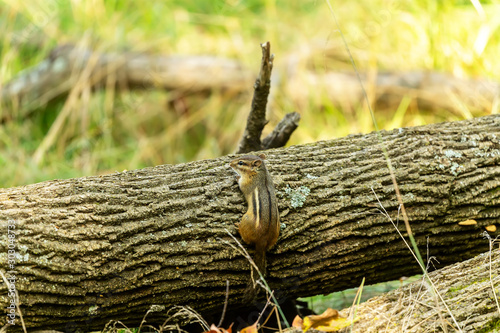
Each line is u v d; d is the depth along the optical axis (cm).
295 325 646
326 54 1716
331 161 828
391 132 893
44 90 1658
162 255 689
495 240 805
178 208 722
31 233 643
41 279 636
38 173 1491
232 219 736
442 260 845
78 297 655
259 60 1728
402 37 1736
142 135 1716
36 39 1808
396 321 643
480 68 1612
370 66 1652
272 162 818
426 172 819
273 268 741
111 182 738
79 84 1631
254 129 1051
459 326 628
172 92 1725
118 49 1723
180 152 1702
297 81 1664
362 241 773
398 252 800
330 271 774
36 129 1677
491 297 657
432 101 1580
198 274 705
